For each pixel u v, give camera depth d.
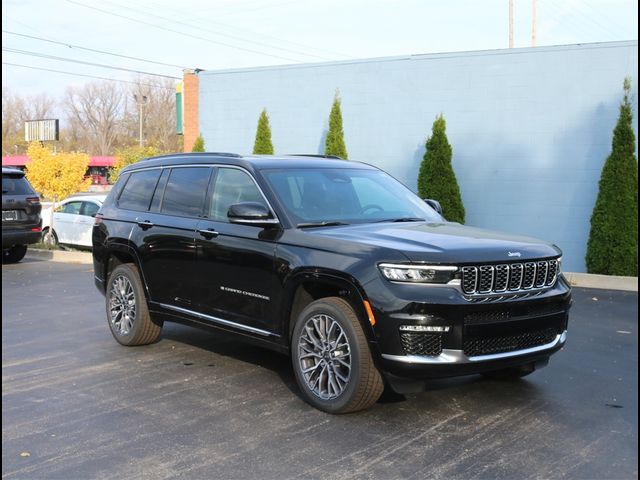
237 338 6.14
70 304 10.09
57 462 4.36
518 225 14.68
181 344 7.52
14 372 6.44
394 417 5.14
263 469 4.23
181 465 4.30
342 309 5.09
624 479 4.07
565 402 5.50
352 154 16.41
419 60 15.49
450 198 14.52
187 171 6.97
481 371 4.93
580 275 12.41
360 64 16.22
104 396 5.70
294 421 5.06
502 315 4.95
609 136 13.84
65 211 17.56
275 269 5.61
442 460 4.34
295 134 17.23
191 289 6.52
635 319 9.12
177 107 23.09
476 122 14.94
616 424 5.00
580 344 7.62
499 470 4.19
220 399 5.59
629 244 12.62
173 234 6.69
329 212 5.98
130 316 7.37
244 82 17.83
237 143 18.08
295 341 5.43
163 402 5.53
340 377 5.14
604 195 12.88
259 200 6.00
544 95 14.30
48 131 46.88
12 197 14.30
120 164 26.66
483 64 14.80
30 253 16.89
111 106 85.12
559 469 4.21
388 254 4.90
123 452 4.51
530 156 14.50
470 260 4.86
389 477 4.10
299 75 17.06
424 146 15.64
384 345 4.80
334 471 4.19
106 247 7.62
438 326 4.72
